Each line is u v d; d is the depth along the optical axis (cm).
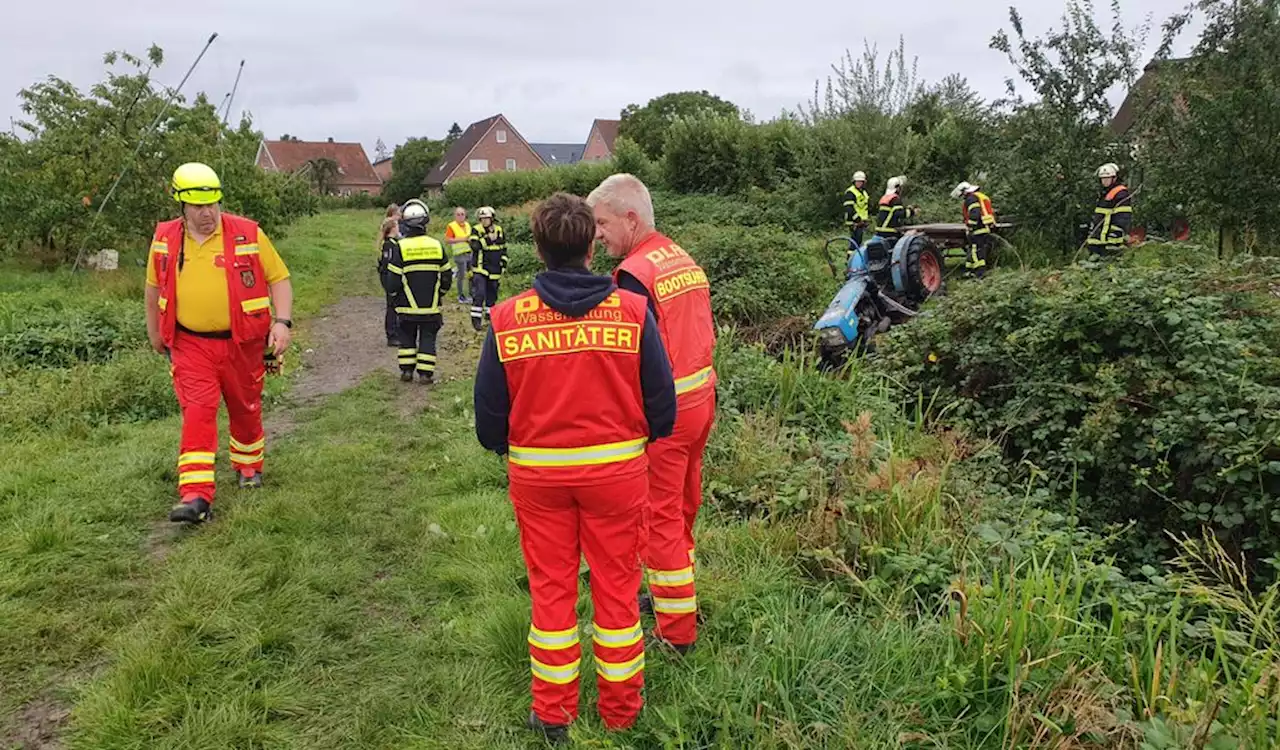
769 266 1138
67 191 1473
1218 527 454
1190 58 1234
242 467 515
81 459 557
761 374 658
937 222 1856
